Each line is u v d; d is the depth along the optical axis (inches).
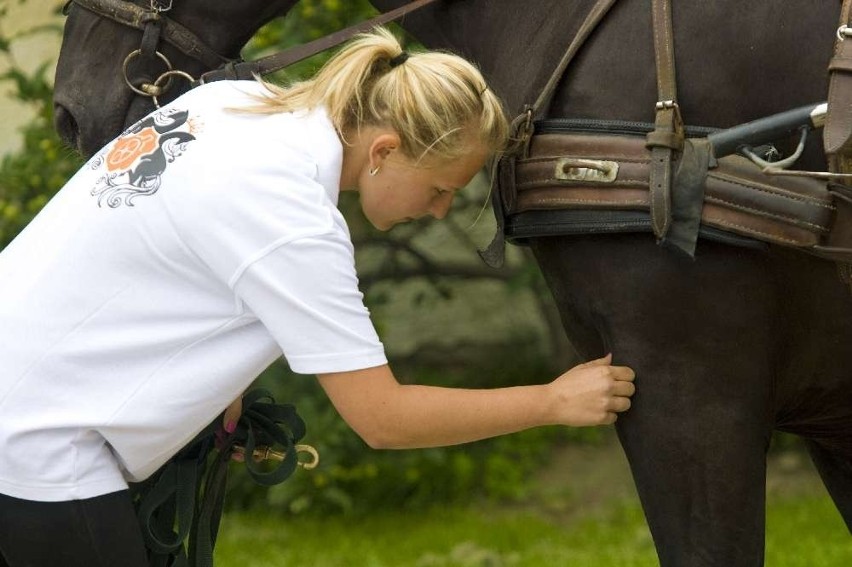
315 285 153.6
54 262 160.1
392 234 467.5
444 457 483.2
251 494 478.3
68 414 157.5
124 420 157.6
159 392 158.1
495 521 448.5
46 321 158.6
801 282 163.3
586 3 171.6
